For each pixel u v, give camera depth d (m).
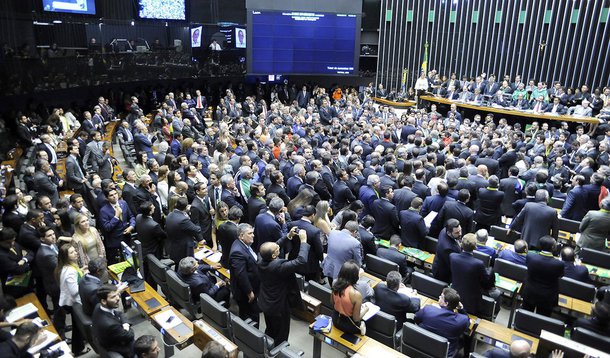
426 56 24.02
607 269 6.59
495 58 23.70
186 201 6.37
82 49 15.83
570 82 22.17
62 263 5.19
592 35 21.31
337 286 4.64
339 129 14.97
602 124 14.51
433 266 6.24
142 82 20.44
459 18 24.11
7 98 13.65
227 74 22.86
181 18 20.56
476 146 11.15
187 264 5.60
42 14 14.31
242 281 5.36
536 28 22.41
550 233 7.11
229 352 4.44
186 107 16.38
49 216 6.72
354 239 5.81
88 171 10.09
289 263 4.88
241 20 23.66
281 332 5.12
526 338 4.93
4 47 12.66
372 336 5.05
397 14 25.30
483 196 8.26
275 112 17.28
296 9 21.86
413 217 6.98
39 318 4.99
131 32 18.52
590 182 9.20
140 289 5.72
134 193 7.42
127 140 13.27
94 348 4.82
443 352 4.42
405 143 15.36
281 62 22.33
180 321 5.21
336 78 26.81
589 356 3.95
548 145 12.60
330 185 9.55
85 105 16.41
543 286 5.61
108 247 6.66
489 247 6.80
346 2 22.11
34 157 10.95
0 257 5.42
